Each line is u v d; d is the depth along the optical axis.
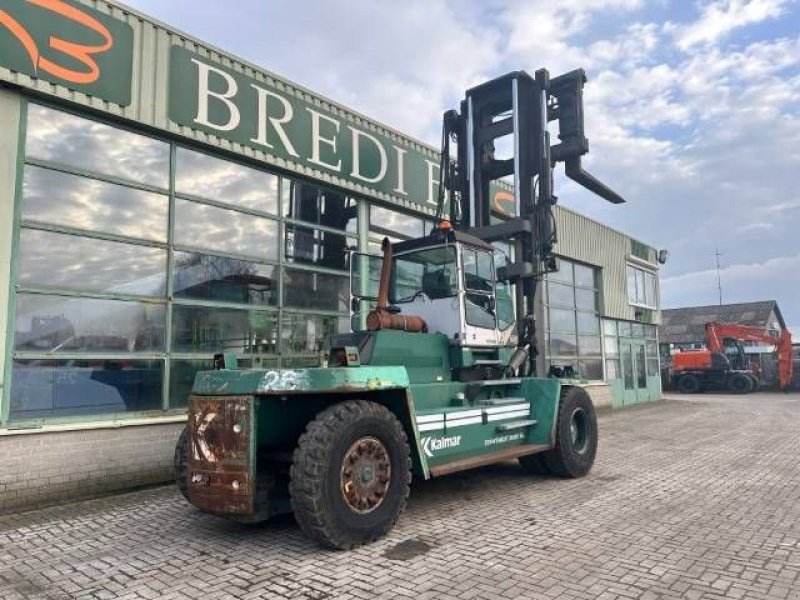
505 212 13.73
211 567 4.53
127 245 7.48
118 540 5.25
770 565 4.43
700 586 4.03
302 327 9.52
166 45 7.87
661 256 23.62
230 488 4.79
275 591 4.03
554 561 4.53
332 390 4.91
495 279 7.58
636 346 21.58
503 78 8.90
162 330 7.71
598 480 7.57
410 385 6.22
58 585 4.25
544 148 8.48
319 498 4.66
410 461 5.46
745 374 30.12
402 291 7.41
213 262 8.38
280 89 9.26
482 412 6.77
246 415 4.79
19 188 6.58
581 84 8.92
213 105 8.32
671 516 5.80
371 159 10.76
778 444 10.59
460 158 9.41
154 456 7.36
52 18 6.79
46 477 6.46
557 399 7.61
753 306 46.84
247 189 8.92
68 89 6.88
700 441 11.09
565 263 17.30
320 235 9.99
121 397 7.25
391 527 5.19
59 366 6.75
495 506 6.26
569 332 17.11
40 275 6.69
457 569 4.38
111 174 7.38
